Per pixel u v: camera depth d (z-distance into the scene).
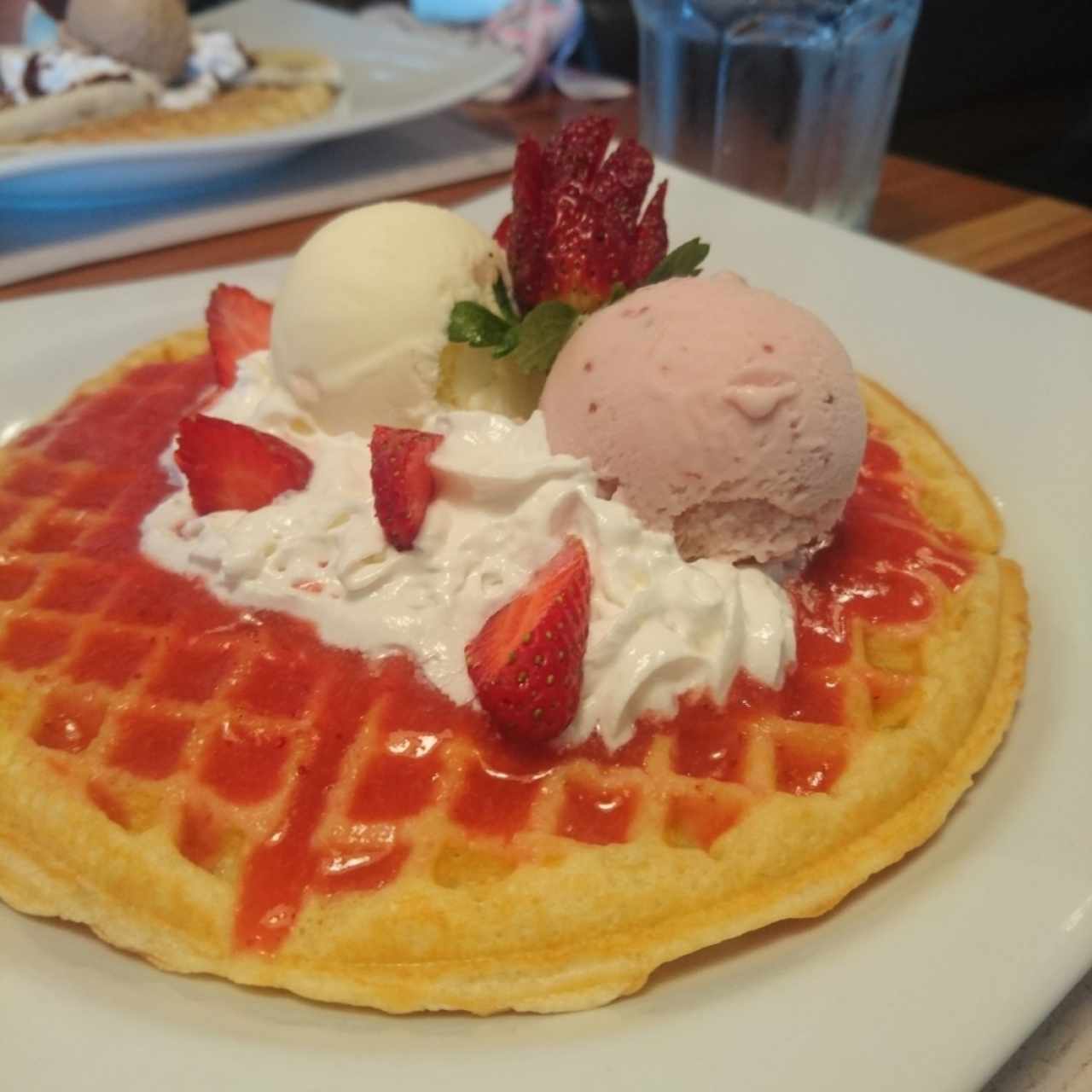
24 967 0.15
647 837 0.16
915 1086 0.13
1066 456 0.24
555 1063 0.13
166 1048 0.14
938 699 0.18
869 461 0.23
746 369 0.18
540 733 0.16
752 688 0.18
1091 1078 0.14
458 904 0.15
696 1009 0.14
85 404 0.25
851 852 0.16
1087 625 0.20
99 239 0.34
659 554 0.18
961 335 0.27
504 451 0.19
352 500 0.19
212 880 0.16
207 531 0.19
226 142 0.35
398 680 0.17
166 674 0.18
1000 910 0.15
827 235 0.31
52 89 0.39
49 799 0.17
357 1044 0.14
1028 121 0.49
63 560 0.20
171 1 0.41
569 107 0.47
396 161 0.41
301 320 0.21
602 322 0.19
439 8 0.55
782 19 0.35
